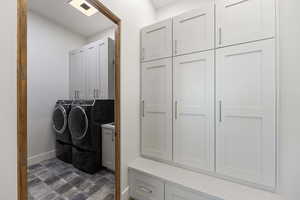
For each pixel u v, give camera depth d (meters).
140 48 1.96
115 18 1.55
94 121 1.97
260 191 1.23
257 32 1.24
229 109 1.37
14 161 0.75
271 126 1.19
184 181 1.40
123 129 1.68
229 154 1.38
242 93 1.31
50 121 1.73
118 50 1.60
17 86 0.76
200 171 1.55
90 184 1.79
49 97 1.72
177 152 1.69
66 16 1.73
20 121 0.77
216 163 1.45
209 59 1.47
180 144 1.67
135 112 1.88
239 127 1.33
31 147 1.56
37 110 1.60
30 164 1.54
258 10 1.24
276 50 1.17
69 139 1.88
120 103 1.63
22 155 0.77
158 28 1.81
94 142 1.97
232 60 1.36
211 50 1.46
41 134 1.65
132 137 1.83
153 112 1.86
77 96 1.98
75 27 1.93
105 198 1.62
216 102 1.44
